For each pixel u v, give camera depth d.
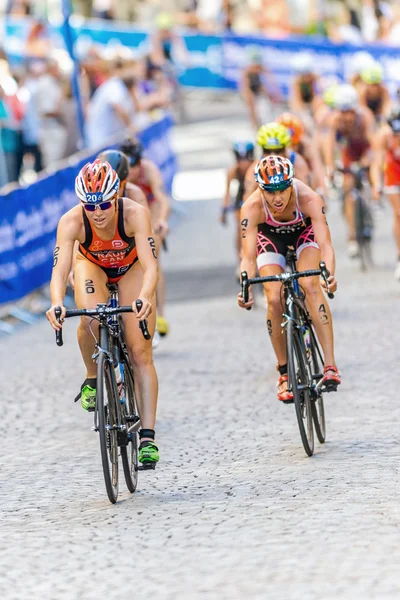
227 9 67.88
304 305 16.78
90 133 40.94
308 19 68.75
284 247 17.03
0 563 12.13
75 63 40.25
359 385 19.94
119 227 14.69
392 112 29.12
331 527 12.51
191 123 65.12
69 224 14.77
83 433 18.25
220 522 13.04
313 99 46.56
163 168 46.66
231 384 20.75
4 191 28.55
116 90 40.59
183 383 21.03
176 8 70.31
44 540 12.86
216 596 10.64
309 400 16.05
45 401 20.55
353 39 67.44
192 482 15.03
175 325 26.88
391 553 11.49
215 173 51.47
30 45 49.19
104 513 13.82
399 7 67.75
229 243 38.56
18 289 29.17
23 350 25.58
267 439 17.03
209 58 65.81
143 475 15.58
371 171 29.58
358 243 31.95
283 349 16.62
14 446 17.66
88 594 11.02
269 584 10.86
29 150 41.22
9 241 28.78
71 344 25.95
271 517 13.08
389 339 23.44
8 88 40.81
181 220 43.47
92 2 70.12
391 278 30.78
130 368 15.09
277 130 20.75
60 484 15.39
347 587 10.62
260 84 55.88
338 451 16.00
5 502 14.65
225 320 27.09
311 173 24.86
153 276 14.52
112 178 14.23
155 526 13.09
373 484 14.15
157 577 11.33
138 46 63.16
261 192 16.67
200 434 17.58
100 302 14.82
